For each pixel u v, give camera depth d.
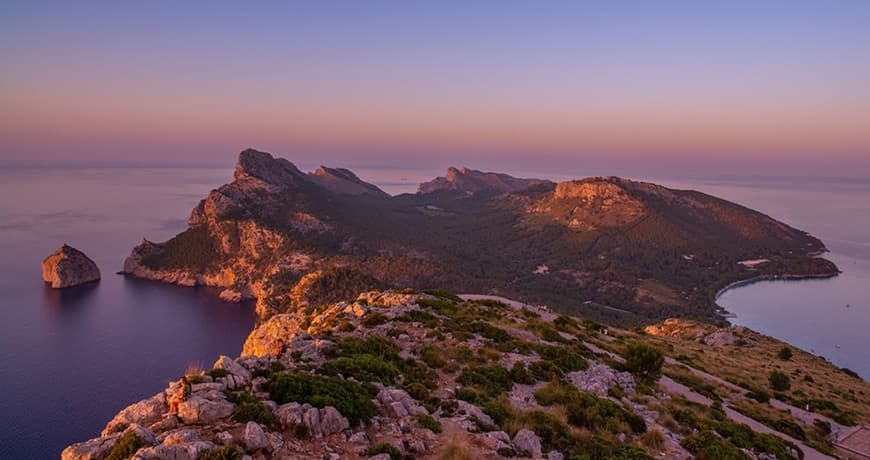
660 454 21.48
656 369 36.06
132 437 12.96
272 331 45.31
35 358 194.00
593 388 29.78
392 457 15.23
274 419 15.53
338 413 16.42
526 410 23.31
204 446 12.87
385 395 19.80
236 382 17.86
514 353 34.06
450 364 28.53
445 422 19.25
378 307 43.56
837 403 48.22
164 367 190.00
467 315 44.59
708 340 94.00
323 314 43.91
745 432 27.08
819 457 28.30
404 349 31.09
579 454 18.75
